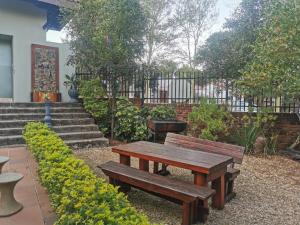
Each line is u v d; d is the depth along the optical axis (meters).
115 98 9.18
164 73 9.38
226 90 8.41
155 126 7.79
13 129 7.29
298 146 7.55
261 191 4.75
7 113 7.96
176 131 8.02
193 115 7.90
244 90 7.34
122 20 8.15
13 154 6.01
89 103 8.92
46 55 10.59
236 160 4.47
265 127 7.75
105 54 8.16
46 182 2.88
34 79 10.38
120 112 8.54
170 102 9.28
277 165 6.41
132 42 8.60
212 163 3.66
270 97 7.23
